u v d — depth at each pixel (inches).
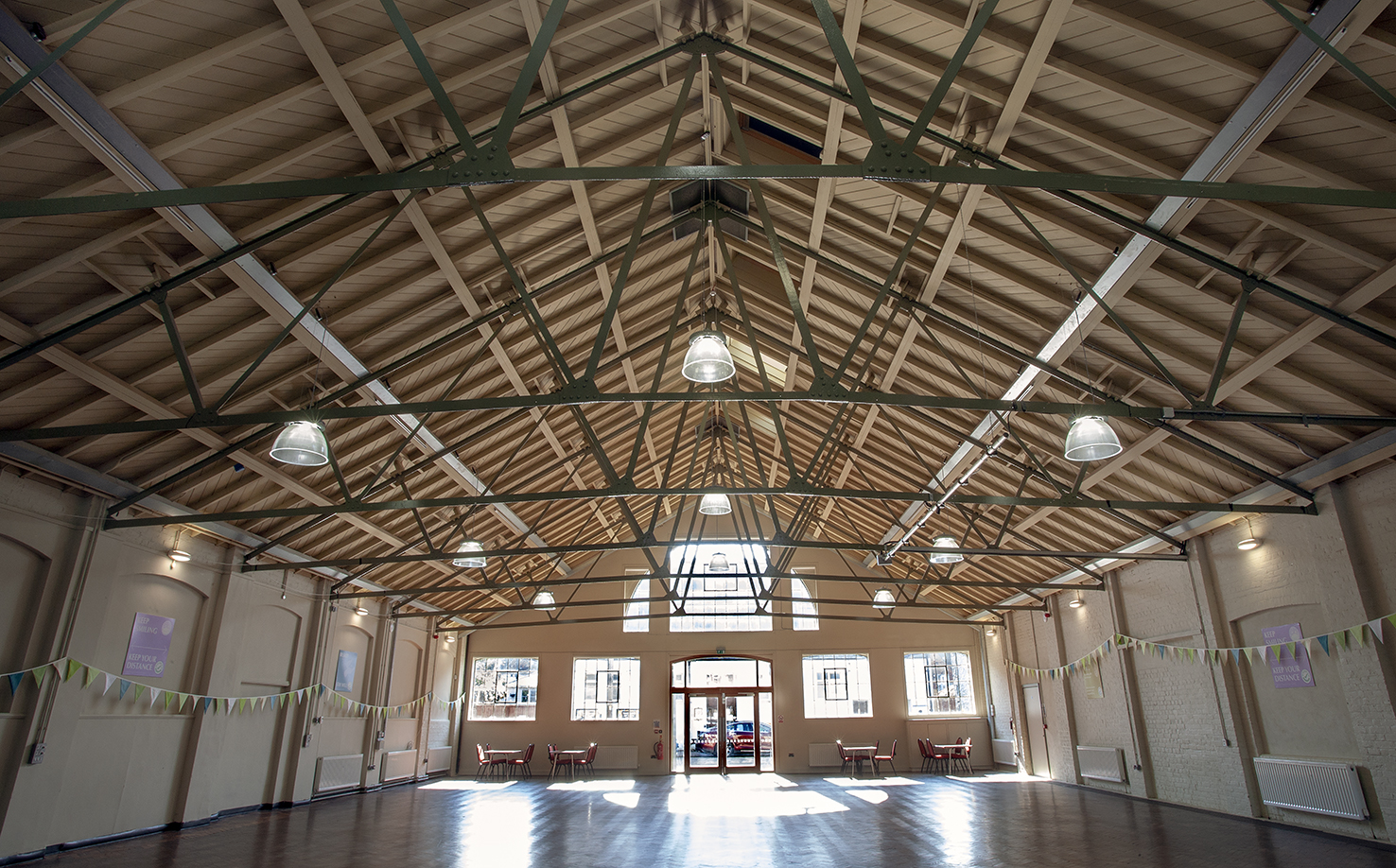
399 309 273.0
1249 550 355.6
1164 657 429.4
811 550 741.9
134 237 197.5
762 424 539.2
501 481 445.4
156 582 335.9
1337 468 286.0
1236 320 217.2
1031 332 280.8
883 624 713.6
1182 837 317.1
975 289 276.7
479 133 216.2
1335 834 308.0
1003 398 323.3
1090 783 516.4
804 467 579.5
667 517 751.1
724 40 211.8
